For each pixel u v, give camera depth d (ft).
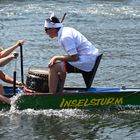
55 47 103.50
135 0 211.82
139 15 168.35
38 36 119.14
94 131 51.01
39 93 55.98
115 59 91.09
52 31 56.08
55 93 56.08
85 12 172.45
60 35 55.88
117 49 102.37
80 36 56.90
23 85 59.77
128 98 57.41
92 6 188.85
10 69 81.30
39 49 100.78
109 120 54.44
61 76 56.44
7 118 54.39
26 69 82.28
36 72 57.31
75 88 59.21
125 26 141.08
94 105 57.00
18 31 127.75
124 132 50.88
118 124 53.21
